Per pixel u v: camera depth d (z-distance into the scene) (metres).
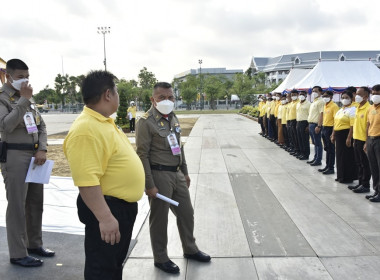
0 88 2.99
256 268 3.12
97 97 2.00
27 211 3.29
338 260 3.25
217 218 4.46
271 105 12.36
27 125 2.99
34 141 3.11
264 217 4.47
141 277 2.99
